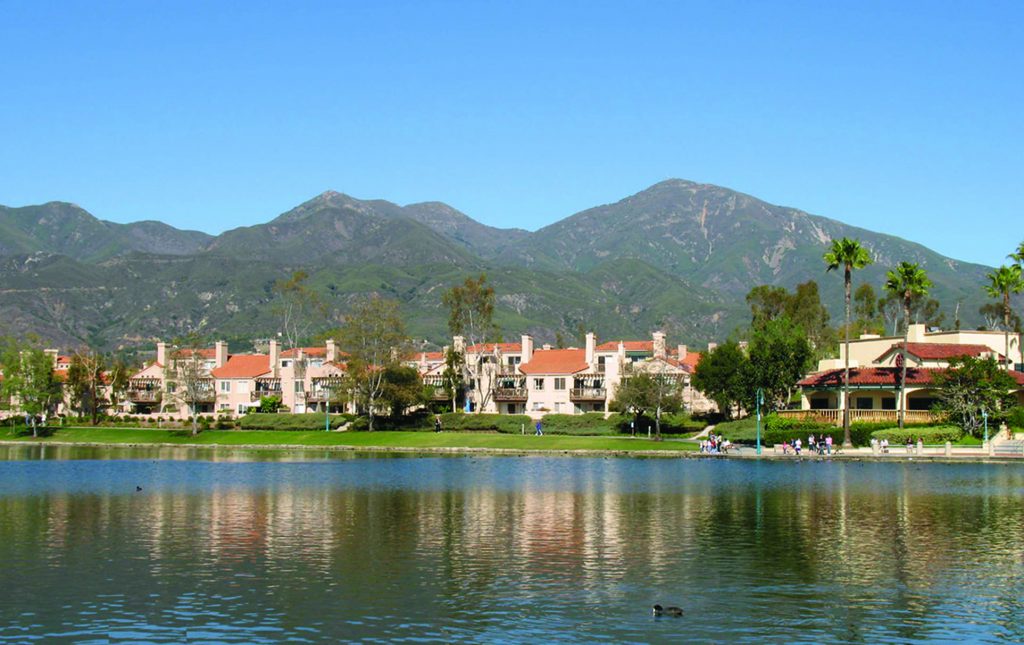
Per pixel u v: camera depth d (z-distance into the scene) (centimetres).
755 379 13950
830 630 3841
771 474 9562
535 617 4003
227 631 3825
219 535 5825
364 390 16312
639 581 4591
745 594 4356
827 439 11856
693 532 5891
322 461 12156
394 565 4931
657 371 16300
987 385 12250
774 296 18975
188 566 4909
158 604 4191
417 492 8081
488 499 7550
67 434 17375
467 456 13038
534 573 4759
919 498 7462
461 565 4934
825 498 7475
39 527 6134
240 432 16762
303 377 19212
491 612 4066
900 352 14412
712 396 14688
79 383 19412
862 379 13775
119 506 7169
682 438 14475
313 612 4069
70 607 4147
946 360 13762
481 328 19400
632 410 14675
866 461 11231
